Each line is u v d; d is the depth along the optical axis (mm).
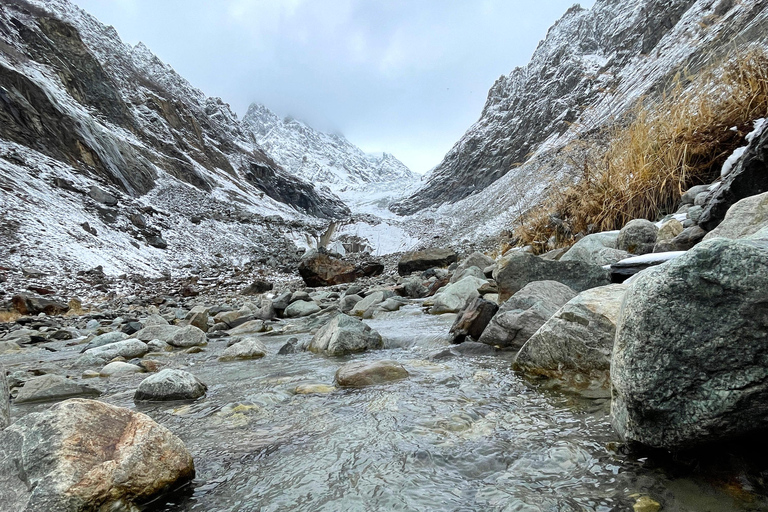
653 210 6207
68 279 15695
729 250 1288
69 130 31641
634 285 1499
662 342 1336
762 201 3018
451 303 5926
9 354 6137
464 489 1408
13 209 19109
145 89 65438
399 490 1429
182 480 1592
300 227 42094
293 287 16375
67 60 46312
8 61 34188
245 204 53469
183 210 35281
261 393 2764
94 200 25453
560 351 2465
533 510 1245
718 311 1270
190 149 61250
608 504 1246
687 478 1316
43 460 1414
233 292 16125
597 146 7734
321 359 3840
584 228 7398
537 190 9555
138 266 20141
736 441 1271
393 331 4797
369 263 17078
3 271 14570
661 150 6348
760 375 1180
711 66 6305
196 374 3670
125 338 6059
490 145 101375
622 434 1461
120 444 1543
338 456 1728
